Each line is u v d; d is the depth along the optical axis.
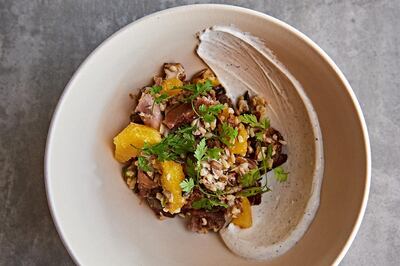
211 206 0.53
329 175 0.53
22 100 0.57
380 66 0.57
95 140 0.52
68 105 0.49
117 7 0.57
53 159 0.49
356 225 0.50
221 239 0.54
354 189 0.51
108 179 0.53
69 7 0.57
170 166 0.51
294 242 0.53
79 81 0.49
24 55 0.57
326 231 0.52
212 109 0.51
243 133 0.52
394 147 0.57
